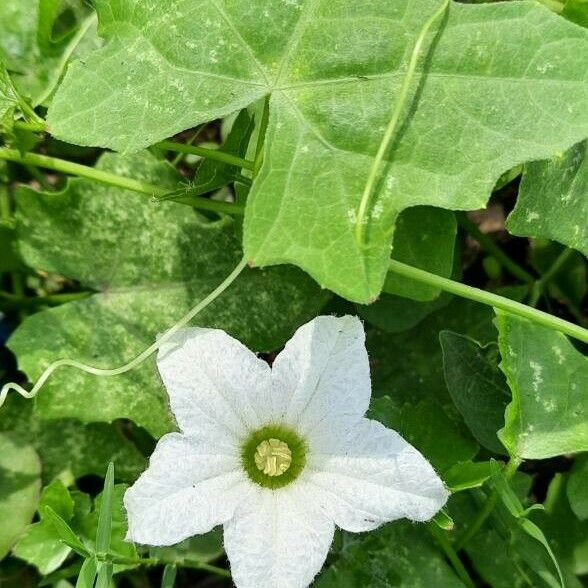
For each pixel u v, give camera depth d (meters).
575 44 0.10
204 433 0.10
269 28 0.10
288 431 0.10
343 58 0.10
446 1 0.10
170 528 0.09
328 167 0.10
